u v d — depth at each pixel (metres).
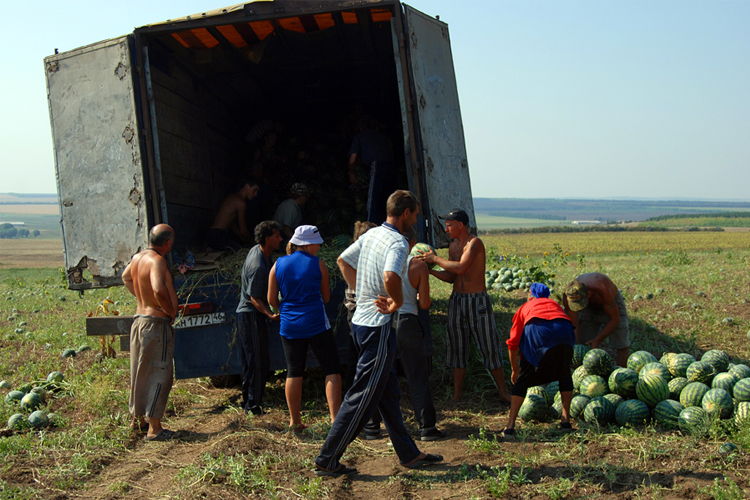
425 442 5.14
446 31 7.45
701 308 10.36
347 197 9.42
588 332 6.83
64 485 4.42
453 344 6.27
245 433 5.33
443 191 6.77
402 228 4.60
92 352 9.11
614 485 4.06
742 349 7.79
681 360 5.66
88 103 6.29
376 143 8.38
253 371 5.94
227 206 7.75
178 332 6.29
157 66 7.50
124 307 13.67
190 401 6.68
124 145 6.19
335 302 6.41
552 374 5.12
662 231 88.06
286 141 10.82
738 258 20.42
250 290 5.79
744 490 3.83
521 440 5.02
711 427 4.80
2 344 10.09
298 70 10.46
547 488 4.03
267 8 6.34
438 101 6.95
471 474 4.34
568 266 18.80
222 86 9.73
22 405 6.34
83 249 6.30
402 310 5.17
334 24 8.51
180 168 7.95
